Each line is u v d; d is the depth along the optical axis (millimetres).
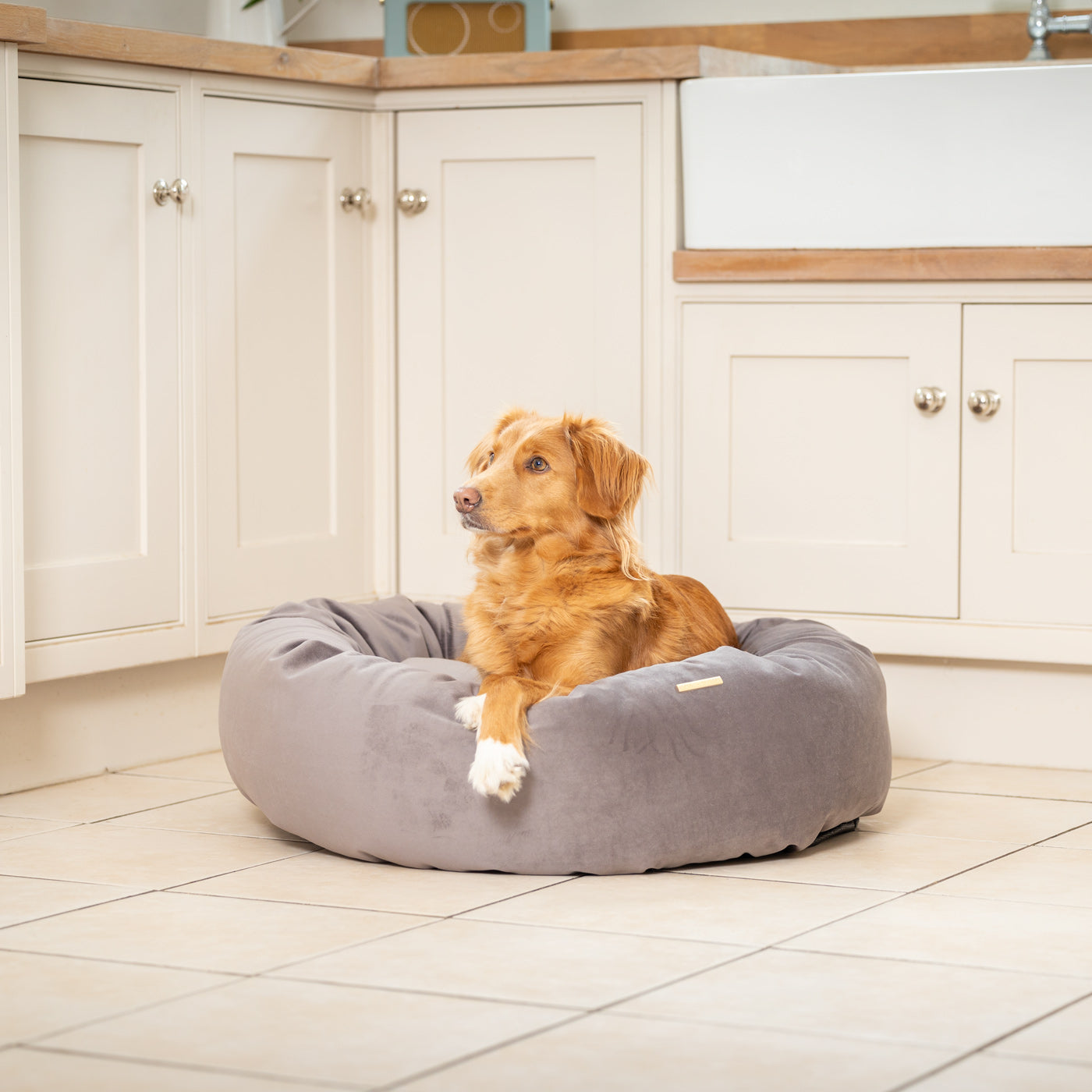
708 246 3402
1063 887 2314
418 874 2406
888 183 3254
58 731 3088
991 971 1915
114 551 3121
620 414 3502
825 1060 1624
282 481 3471
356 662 2506
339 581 3611
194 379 3256
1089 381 3143
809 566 3354
